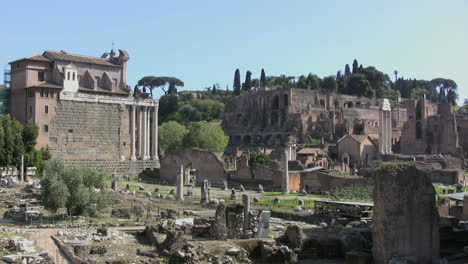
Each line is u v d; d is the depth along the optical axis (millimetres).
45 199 51875
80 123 121812
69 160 119250
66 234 41625
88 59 135750
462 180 106875
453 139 165500
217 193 87000
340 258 36844
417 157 142750
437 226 33812
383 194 32719
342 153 159875
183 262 32875
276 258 35500
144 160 133500
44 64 121688
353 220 52188
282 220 55688
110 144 127250
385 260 32188
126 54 142125
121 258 34938
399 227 32406
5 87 124562
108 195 59750
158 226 43125
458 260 35188
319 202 59000
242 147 196625
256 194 83938
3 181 82688
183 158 112938
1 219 50625
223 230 41406
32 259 32875
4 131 97188
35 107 114875
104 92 131250
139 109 136750
